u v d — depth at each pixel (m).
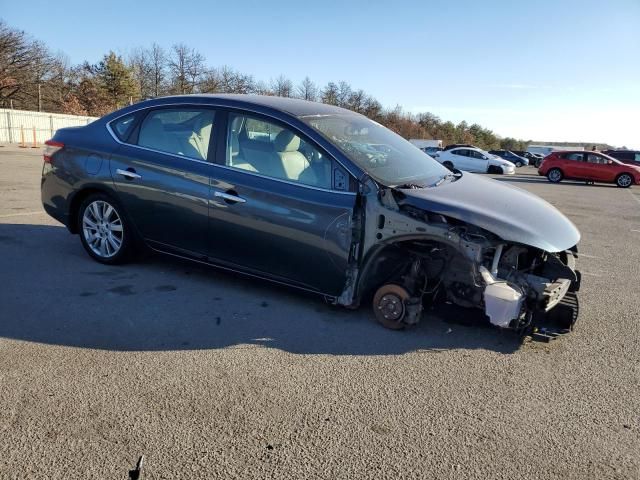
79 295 4.33
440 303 4.27
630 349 3.86
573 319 4.05
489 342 3.84
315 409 2.85
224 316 4.05
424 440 2.62
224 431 2.62
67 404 2.78
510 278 3.80
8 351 3.33
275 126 4.22
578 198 16.28
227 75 58.94
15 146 28.52
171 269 5.09
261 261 4.22
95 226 5.14
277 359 3.41
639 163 28.53
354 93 65.94
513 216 3.72
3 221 6.98
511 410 2.94
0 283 4.53
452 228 3.62
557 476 2.40
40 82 53.50
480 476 2.37
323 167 3.98
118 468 2.31
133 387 2.98
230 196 4.21
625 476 2.42
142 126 4.82
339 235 3.85
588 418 2.90
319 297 4.22
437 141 50.62
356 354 3.54
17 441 2.46
